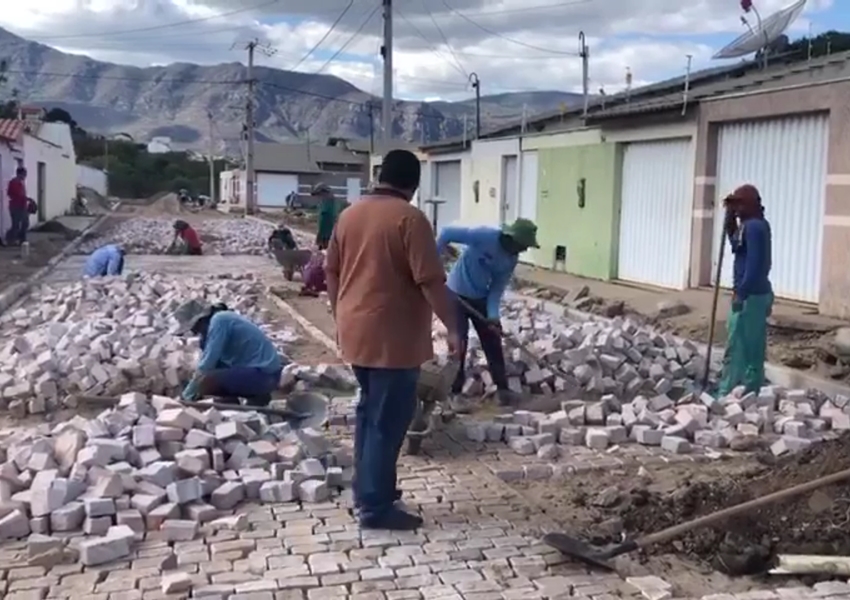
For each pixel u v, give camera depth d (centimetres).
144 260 2378
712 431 734
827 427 765
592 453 707
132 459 607
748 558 500
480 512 580
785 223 1328
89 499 542
